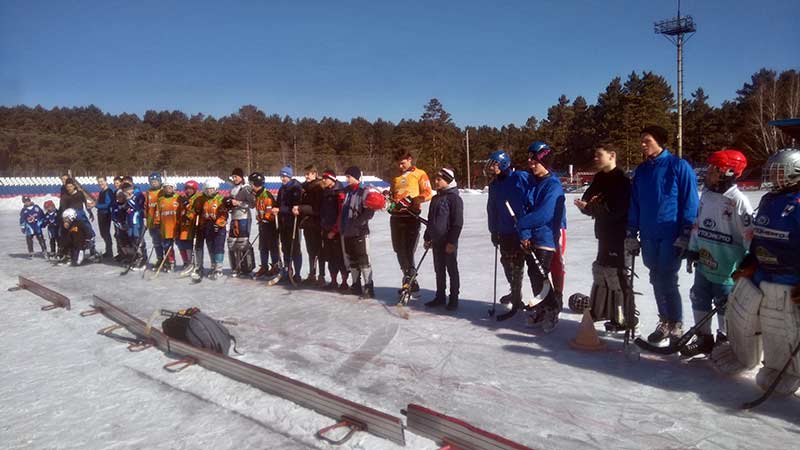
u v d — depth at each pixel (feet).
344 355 15.72
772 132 140.67
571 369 14.03
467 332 17.47
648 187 14.37
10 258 39.52
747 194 84.38
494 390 12.87
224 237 28.35
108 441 10.90
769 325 11.41
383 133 315.58
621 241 15.67
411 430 10.85
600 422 11.10
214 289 25.94
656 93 193.26
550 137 230.48
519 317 19.12
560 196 17.12
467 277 27.04
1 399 13.25
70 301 24.38
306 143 275.39
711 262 13.43
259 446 10.49
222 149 241.76
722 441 10.14
